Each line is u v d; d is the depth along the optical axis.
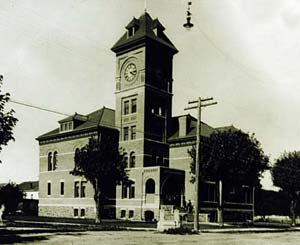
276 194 70.44
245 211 54.81
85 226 32.81
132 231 29.47
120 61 54.44
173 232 29.06
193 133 52.31
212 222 47.62
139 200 48.41
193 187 49.78
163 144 52.91
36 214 60.03
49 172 57.38
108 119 55.16
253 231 34.91
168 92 54.34
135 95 52.00
